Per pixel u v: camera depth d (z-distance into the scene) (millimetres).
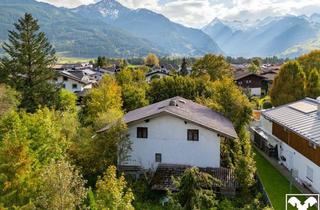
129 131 33875
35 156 24672
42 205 17922
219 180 29359
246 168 29594
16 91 48500
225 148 36094
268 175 36125
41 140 27078
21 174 20156
